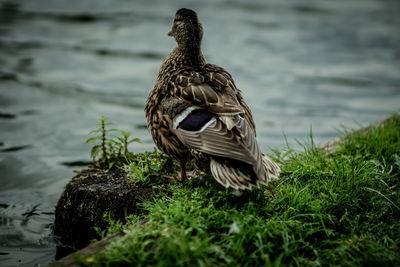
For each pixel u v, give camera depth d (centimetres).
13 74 1291
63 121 961
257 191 427
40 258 471
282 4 2502
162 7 2298
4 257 469
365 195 454
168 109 426
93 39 1725
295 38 1805
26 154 777
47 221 545
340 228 407
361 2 2664
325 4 2564
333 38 1816
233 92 430
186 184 455
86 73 1336
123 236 366
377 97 1166
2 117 970
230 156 366
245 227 370
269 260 341
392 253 356
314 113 1054
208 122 392
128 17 2073
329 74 1366
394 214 438
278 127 965
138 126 956
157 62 1458
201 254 327
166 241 341
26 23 1919
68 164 739
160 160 516
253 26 1991
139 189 474
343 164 485
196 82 424
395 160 536
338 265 346
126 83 1259
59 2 2323
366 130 661
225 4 2438
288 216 407
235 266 333
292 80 1308
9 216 555
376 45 1709
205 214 384
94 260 330
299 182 471
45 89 1178
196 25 512
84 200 486
